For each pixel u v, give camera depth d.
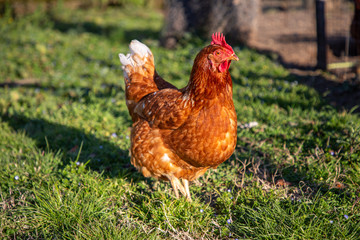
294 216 3.05
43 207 3.22
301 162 4.06
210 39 9.80
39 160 4.15
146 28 13.30
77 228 2.97
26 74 7.92
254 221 3.11
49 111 5.85
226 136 2.86
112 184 3.67
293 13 13.16
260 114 5.38
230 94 2.92
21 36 10.86
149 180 3.98
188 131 2.84
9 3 13.48
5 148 4.59
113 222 3.10
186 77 7.27
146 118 3.18
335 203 3.29
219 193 3.60
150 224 3.17
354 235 2.88
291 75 7.20
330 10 11.56
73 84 7.13
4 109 5.86
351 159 3.92
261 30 11.12
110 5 18.27
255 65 7.84
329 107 5.47
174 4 9.83
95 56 9.21
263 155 4.32
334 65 7.32
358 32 6.60
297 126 4.88
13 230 3.06
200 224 3.12
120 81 7.18
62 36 11.38
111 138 4.81
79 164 4.05
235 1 9.52
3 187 3.67
